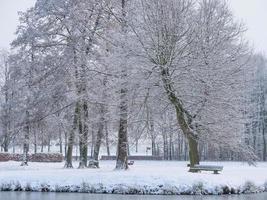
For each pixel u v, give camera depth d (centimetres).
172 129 3350
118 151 3203
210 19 3045
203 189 2453
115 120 3288
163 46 2877
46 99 3594
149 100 3011
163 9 2903
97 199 2219
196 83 2950
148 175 2580
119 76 3047
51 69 3603
